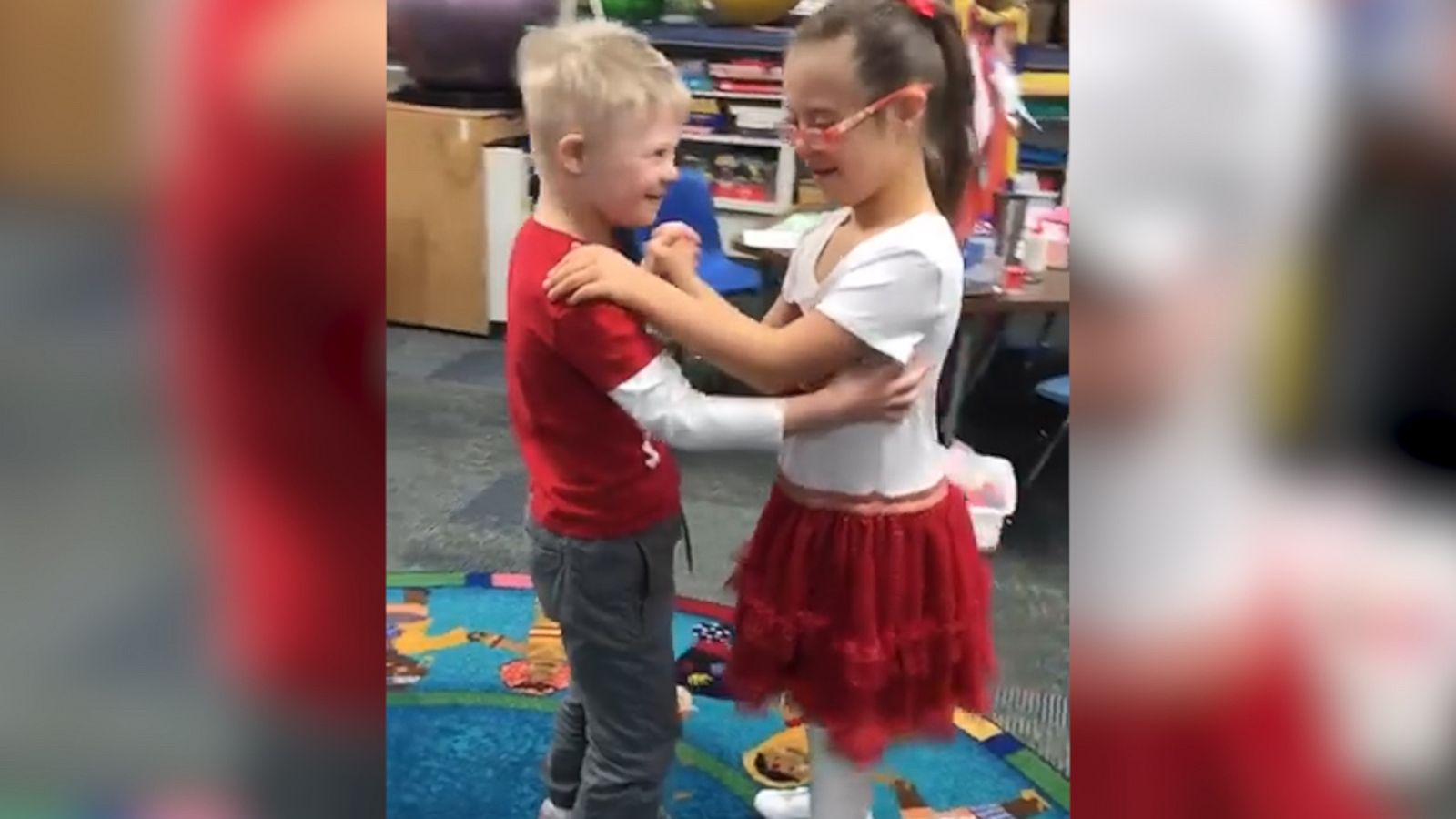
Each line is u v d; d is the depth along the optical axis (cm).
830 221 110
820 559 104
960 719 147
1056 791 137
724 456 166
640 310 99
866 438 102
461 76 254
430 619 180
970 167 110
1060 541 166
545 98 100
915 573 104
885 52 97
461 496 212
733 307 117
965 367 186
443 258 268
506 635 176
